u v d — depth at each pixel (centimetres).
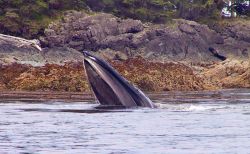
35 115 9919
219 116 9875
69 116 9638
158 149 6425
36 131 7831
